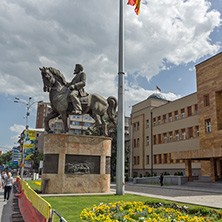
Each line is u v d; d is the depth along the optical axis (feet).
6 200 49.21
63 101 53.62
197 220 25.71
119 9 57.41
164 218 27.09
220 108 108.58
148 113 173.88
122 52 55.16
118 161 51.08
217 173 100.94
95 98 57.21
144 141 176.35
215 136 106.93
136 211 29.89
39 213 20.03
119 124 52.19
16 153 140.26
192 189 76.23
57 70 55.21
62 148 51.96
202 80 117.70
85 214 27.61
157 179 117.39
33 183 99.25
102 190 53.57
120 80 53.83
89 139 54.60
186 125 136.87
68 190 50.80
